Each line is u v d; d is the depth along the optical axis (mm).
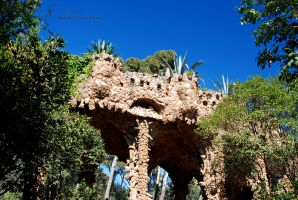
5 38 10945
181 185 39188
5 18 11305
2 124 9195
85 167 23422
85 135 18016
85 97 26891
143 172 27969
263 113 23641
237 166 28609
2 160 9445
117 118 29062
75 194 19719
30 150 9867
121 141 32656
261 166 27484
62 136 13938
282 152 22875
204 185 30672
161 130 30719
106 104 27594
